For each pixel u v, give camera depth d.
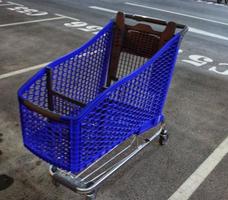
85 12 9.83
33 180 2.77
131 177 2.89
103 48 3.02
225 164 3.17
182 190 2.78
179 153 3.28
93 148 2.23
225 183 2.91
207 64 6.04
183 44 7.21
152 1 13.38
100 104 2.14
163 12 10.87
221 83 5.20
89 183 2.34
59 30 7.60
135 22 8.64
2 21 8.06
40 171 2.88
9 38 6.71
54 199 2.59
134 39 2.95
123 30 2.97
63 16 9.09
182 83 5.08
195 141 3.52
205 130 3.76
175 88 4.87
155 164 3.08
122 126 2.48
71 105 2.65
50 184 2.74
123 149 3.25
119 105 2.35
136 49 2.97
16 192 2.63
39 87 2.55
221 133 3.73
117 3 11.91
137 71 2.41
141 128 2.77
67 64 2.78
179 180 2.90
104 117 2.22
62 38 6.99
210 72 5.64
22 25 7.81
